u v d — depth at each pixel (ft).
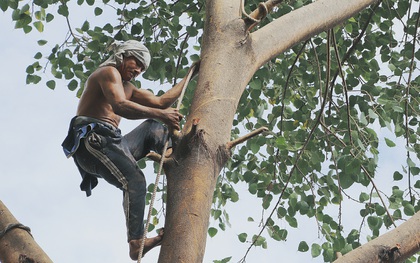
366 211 21.65
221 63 13.93
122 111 13.26
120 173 13.28
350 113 23.13
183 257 11.39
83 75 23.11
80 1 23.84
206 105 13.21
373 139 21.11
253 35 14.87
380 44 23.45
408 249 12.30
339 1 16.49
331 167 23.29
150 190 23.75
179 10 23.09
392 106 20.85
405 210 21.36
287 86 23.89
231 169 23.20
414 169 22.58
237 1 15.05
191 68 14.61
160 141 14.23
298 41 15.65
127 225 13.03
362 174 21.85
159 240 12.91
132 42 14.55
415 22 23.27
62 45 23.36
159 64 22.79
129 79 14.44
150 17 23.18
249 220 22.68
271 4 15.08
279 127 23.70
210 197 12.25
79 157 13.66
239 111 23.38
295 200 22.58
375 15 23.41
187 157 12.48
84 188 14.20
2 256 11.15
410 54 23.16
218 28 14.56
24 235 11.29
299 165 22.76
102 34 23.13
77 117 13.84
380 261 12.09
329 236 21.99
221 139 12.83
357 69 23.53
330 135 23.54
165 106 14.78
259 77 22.91
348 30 23.39
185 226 11.69
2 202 11.62
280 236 22.47
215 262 20.13
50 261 11.10
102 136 13.44
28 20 23.22
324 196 22.77
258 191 23.15
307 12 15.89
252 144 22.31
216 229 23.15
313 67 24.03
